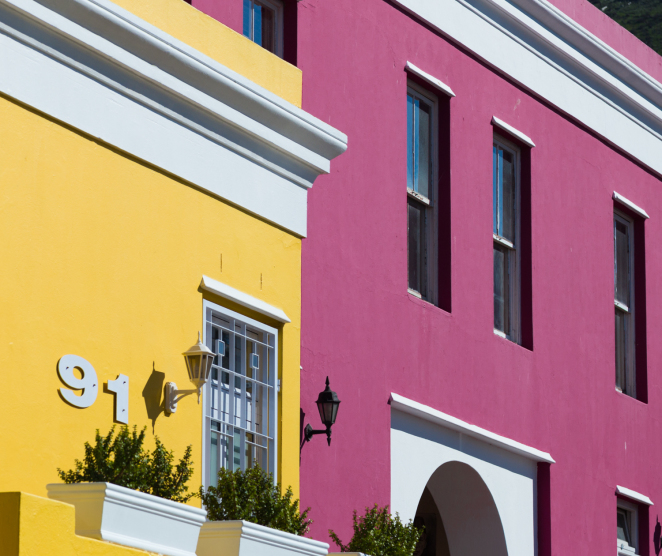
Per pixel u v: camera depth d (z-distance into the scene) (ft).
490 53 43.65
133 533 20.54
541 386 43.75
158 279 25.08
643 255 51.98
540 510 43.06
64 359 22.58
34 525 18.19
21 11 22.31
